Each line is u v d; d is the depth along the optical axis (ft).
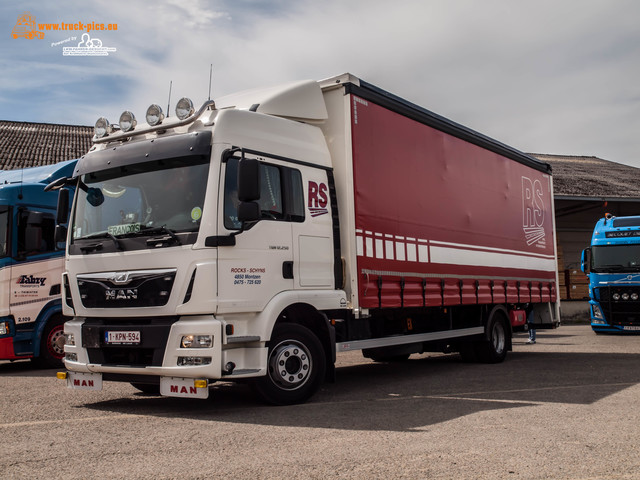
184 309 20.30
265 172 22.81
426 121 31.53
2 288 34.58
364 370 35.42
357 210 25.81
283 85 25.71
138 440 17.54
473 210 35.40
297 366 23.31
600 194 85.05
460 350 38.47
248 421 20.01
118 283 21.71
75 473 14.35
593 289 60.08
